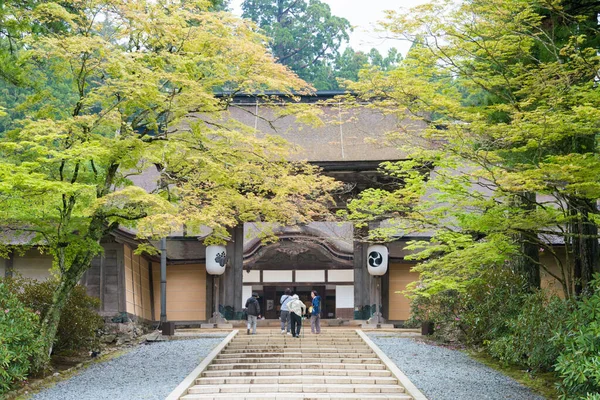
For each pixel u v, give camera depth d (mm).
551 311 16359
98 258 26453
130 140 17703
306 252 34469
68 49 17141
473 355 21469
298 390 17234
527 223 15891
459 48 15406
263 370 18750
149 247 20484
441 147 15695
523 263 21422
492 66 17953
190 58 18078
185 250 30766
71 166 19500
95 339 21922
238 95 32688
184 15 18203
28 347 16750
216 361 20125
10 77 18719
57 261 20141
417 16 14758
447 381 17469
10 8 18453
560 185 14141
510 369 19172
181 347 22828
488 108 15906
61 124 16969
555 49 15086
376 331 26516
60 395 15883
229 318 28500
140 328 26844
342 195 27906
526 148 14773
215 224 17391
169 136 19219
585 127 13641
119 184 20000
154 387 16672
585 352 12797
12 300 17156
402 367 19234
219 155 18828
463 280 20359
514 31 15008
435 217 17578
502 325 19828
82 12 18172
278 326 31203
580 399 12758
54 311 18719
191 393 16797
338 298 34469
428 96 15766
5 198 17203
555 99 13891
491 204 16078
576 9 16328
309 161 27359
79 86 18438
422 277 22109
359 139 30453
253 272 34812
